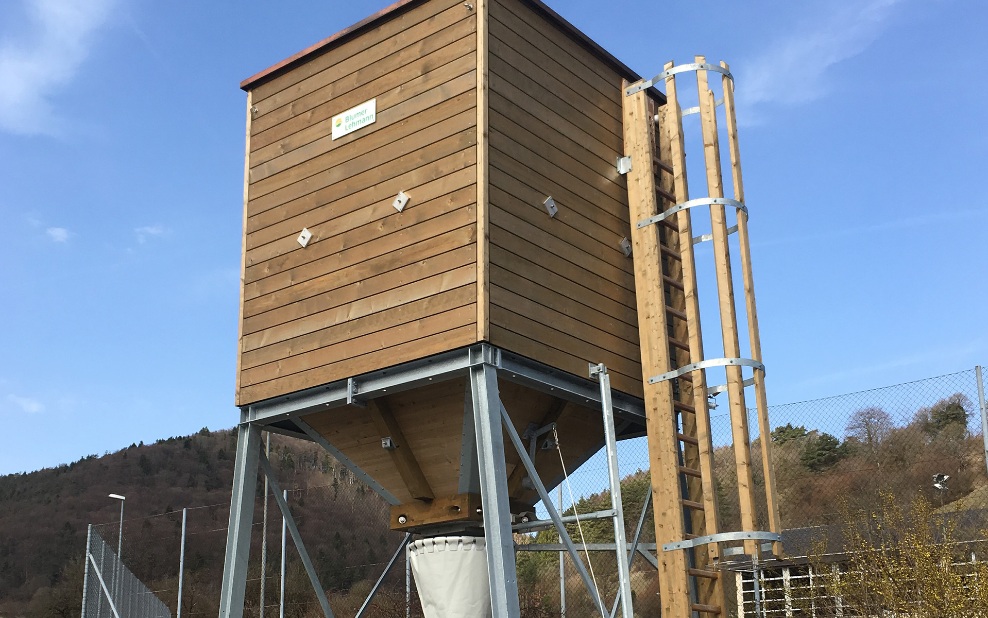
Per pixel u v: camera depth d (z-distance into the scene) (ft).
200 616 101.81
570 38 44.88
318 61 45.09
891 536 40.83
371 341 39.17
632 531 78.64
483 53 38.81
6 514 197.98
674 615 39.99
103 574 79.15
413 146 40.06
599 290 42.88
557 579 76.07
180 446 237.45
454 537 41.63
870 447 67.77
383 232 40.09
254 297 44.37
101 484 213.05
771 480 41.29
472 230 36.99
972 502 56.13
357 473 44.91
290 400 42.14
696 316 42.96
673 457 41.42
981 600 35.14
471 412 39.19
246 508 42.75
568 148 42.88
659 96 49.34
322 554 132.67
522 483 43.11
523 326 37.60
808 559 44.42
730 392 41.57
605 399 40.63
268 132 46.26
